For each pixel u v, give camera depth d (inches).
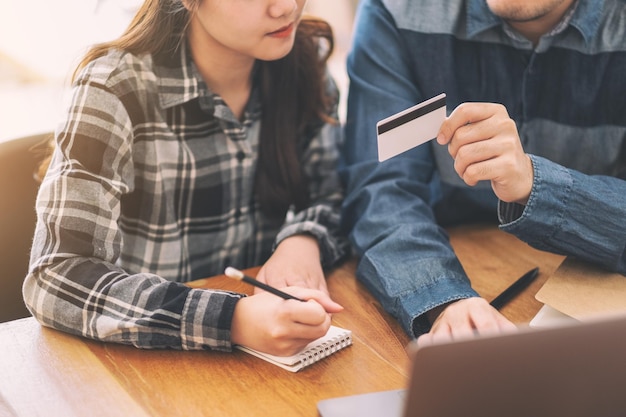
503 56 55.4
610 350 27.8
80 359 40.2
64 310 42.2
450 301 43.1
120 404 36.4
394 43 57.2
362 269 48.4
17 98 94.3
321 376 38.6
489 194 57.1
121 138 48.1
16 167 53.6
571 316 40.9
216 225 55.7
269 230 58.7
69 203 44.6
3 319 53.3
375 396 36.0
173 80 50.9
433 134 44.3
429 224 50.1
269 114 56.2
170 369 39.2
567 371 27.8
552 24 53.4
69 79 51.9
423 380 26.5
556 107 55.6
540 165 44.9
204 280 48.8
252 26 46.6
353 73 58.4
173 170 52.3
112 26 61.6
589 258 45.8
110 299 41.9
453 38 55.7
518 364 27.1
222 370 39.0
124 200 52.0
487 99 56.6
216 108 52.4
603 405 29.2
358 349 41.3
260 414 35.6
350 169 56.6
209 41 50.7
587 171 56.8
